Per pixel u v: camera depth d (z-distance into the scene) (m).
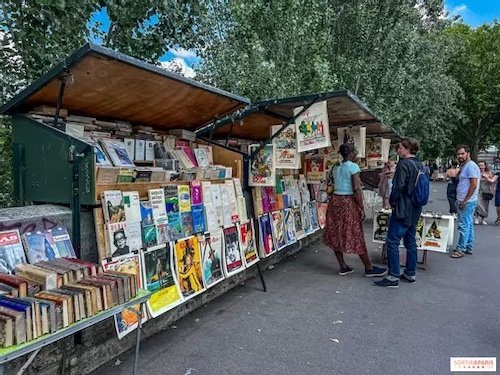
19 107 2.78
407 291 4.31
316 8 7.54
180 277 3.23
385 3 8.80
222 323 3.41
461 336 3.19
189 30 4.79
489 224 9.61
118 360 2.76
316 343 3.05
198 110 3.91
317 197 6.40
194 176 3.59
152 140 3.85
